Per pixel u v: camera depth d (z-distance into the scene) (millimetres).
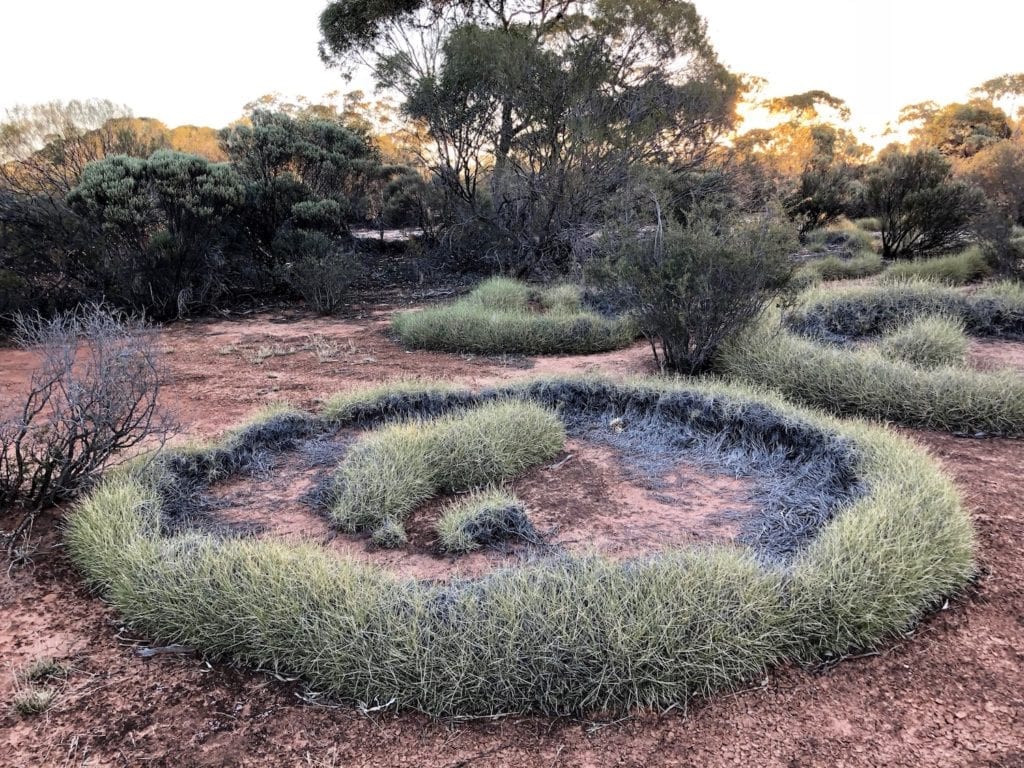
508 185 12438
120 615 2631
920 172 12742
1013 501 3373
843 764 1846
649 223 6262
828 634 2283
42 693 2164
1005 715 2010
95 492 3289
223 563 2504
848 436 3576
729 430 4180
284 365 6754
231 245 11258
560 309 8555
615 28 11273
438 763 1893
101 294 9164
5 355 7152
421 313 8344
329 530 3295
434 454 3809
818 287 8945
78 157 11281
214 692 2197
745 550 2609
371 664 2104
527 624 2146
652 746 1930
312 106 22516
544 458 4105
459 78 11969
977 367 5848
